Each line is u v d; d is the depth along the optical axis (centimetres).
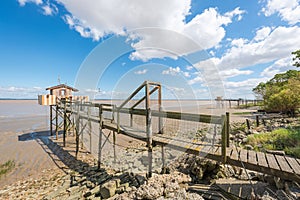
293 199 260
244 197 300
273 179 319
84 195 421
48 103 1152
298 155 457
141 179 467
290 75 2108
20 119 2084
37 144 969
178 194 307
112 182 420
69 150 852
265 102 1547
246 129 907
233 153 351
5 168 632
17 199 429
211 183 378
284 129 708
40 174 579
